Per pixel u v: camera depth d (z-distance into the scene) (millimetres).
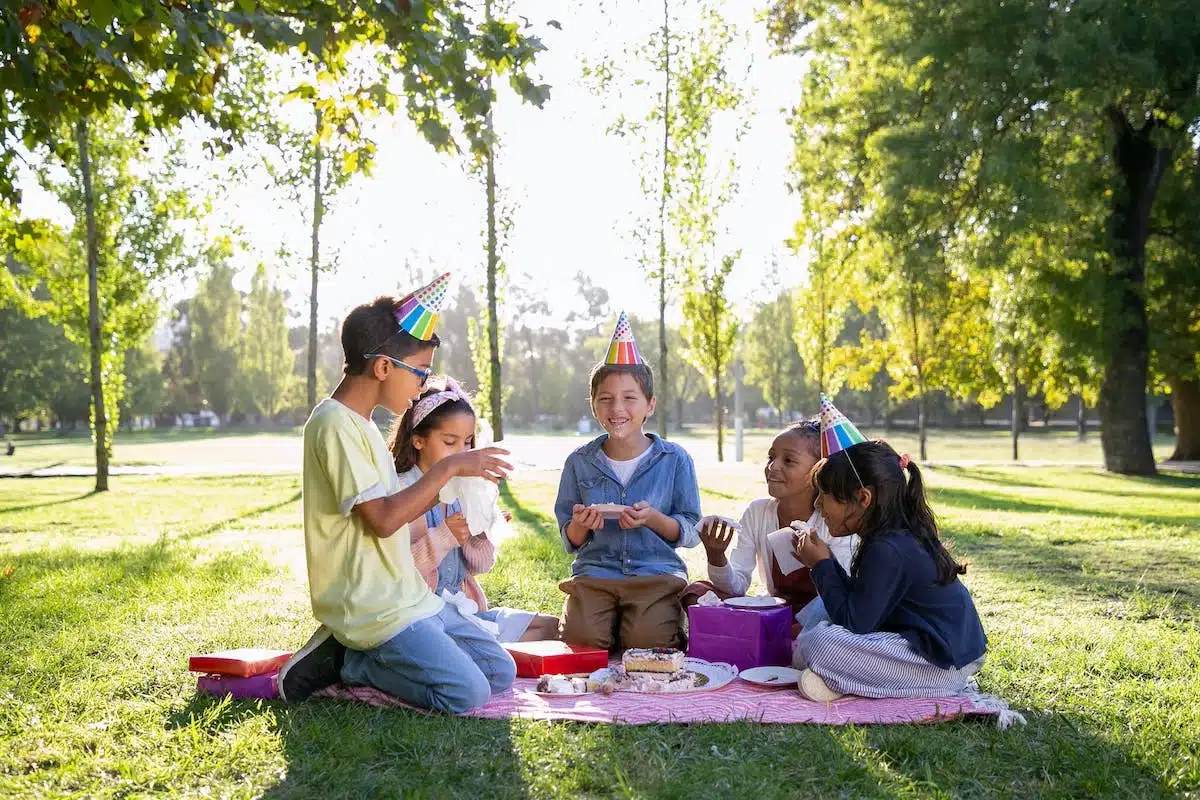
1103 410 23422
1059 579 7176
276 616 5730
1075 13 17594
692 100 21625
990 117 18891
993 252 19797
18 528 12344
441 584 4602
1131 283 21734
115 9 5012
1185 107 18953
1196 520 12055
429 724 3592
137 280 20000
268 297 79250
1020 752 3332
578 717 3662
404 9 5730
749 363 70312
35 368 59156
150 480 21812
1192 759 3232
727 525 4996
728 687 4141
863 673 3836
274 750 3334
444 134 6508
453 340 90750
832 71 24797
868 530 3939
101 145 19406
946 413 80188
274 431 76125
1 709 3750
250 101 18812
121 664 4527
